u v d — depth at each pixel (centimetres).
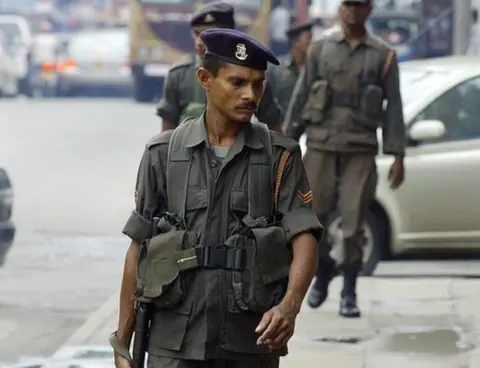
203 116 941
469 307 1906
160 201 943
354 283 1817
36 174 3650
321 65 1778
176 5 6356
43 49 7238
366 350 1608
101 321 1788
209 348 910
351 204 1773
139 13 6372
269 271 912
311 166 1789
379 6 5009
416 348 1620
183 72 1639
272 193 929
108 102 6912
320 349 1608
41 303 1938
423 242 2212
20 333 1728
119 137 4769
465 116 2225
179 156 930
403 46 4934
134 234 937
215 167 924
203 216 920
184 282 913
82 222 2797
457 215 2203
